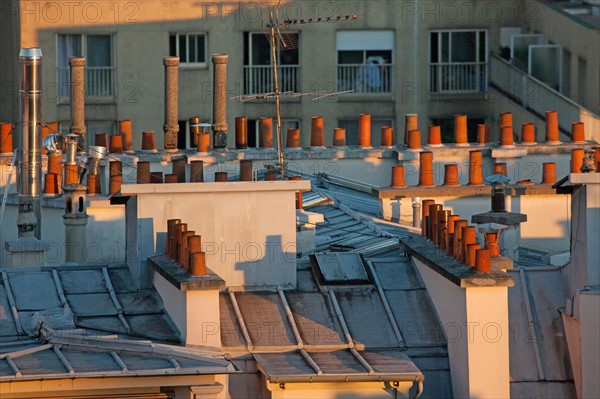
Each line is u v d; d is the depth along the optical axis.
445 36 142.75
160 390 51.16
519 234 75.06
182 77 139.88
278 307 57.03
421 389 53.00
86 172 88.50
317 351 54.97
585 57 131.25
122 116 139.25
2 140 93.56
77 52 138.38
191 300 53.69
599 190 54.75
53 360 51.06
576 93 133.00
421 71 142.88
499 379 53.34
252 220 58.38
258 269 58.22
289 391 52.72
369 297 57.66
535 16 140.62
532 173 94.94
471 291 53.22
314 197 76.44
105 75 138.75
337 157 94.50
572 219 56.91
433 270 56.75
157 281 57.47
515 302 57.31
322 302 57.41
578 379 54.91
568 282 57.41
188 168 95.06
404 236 68.75
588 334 54.19
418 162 94.00
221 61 99.25
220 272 58.12
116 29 138.75
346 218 73.56
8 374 49.66
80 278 58.62
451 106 142.12
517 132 135.75
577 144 95.88
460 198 80.19
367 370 52.94
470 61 142.12
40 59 77.06
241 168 80.38
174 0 139.38
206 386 51.03
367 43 142.38
